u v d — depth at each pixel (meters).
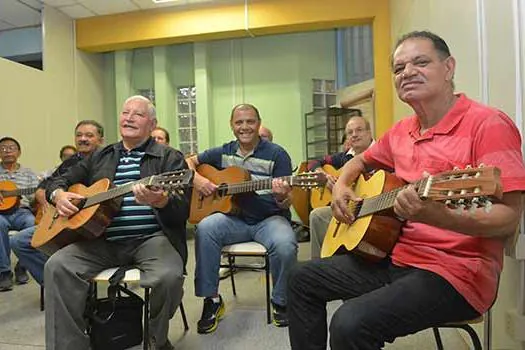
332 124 5.15
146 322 1.69
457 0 1.94
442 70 1.19
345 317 1.05
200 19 4.95
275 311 2.10
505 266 1.42
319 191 3.26
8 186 3.30
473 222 0.94
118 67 5.54
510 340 1.39
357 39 5.02
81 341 1.68
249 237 2.22
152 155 1.95
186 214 1.87
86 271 1.72
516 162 1.00
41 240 1.86
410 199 0.94
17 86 4.35
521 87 1.25
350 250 1.31
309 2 4.68
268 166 2.38
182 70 5.55
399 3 3.90
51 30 4.90
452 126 1.17
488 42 1.51
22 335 2.12
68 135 5.12
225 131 5.51
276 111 5.36
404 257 1.20
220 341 1.95
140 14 5.08
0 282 2.88
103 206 1.77
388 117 4.54
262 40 5.35
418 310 1.04
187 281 2.96
